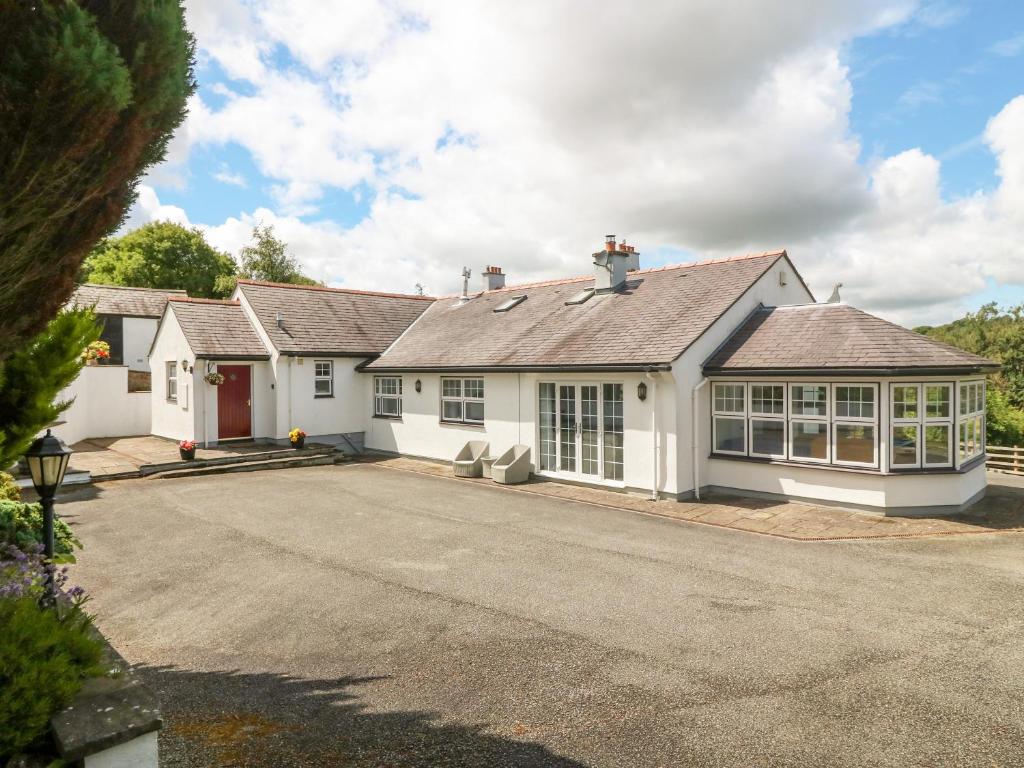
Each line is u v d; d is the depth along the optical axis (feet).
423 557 30.22
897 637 21.01
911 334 40.45
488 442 55.77
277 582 26.45
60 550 23.08
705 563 29.45
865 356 38.29
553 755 14.16
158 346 71.36
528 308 63.93
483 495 46.03
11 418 19.53
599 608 23.66
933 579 27.17
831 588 26.02
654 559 30.09
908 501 38.27
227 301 70.23
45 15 9.93
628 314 51.67
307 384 65.41
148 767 11.23
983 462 44.09
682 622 22.29
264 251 133.39
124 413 75.10
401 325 76.13
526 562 29.50
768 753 14.33
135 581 26.50
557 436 50.42
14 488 28.66
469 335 63.31
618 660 19.22
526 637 20.94
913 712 16.19
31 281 12.70
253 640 20.66
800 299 56.65
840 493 39.70
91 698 11.62
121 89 10.53
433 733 15.03
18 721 10.36
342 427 68.08
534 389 51.57
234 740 14.48
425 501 43.68
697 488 44.14
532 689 17.37
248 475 53.93
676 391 42.42
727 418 44.88
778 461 42.09
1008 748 14.58
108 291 102.17
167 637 20.88
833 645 20.36
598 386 47.37
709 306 47.19
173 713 15.83
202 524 36.42
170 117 13.05
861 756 14.25
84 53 9.93
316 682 17.74
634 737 14.97
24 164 10.26
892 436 38.17
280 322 66.59
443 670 18.53
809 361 39.88
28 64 9.66
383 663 19.01
